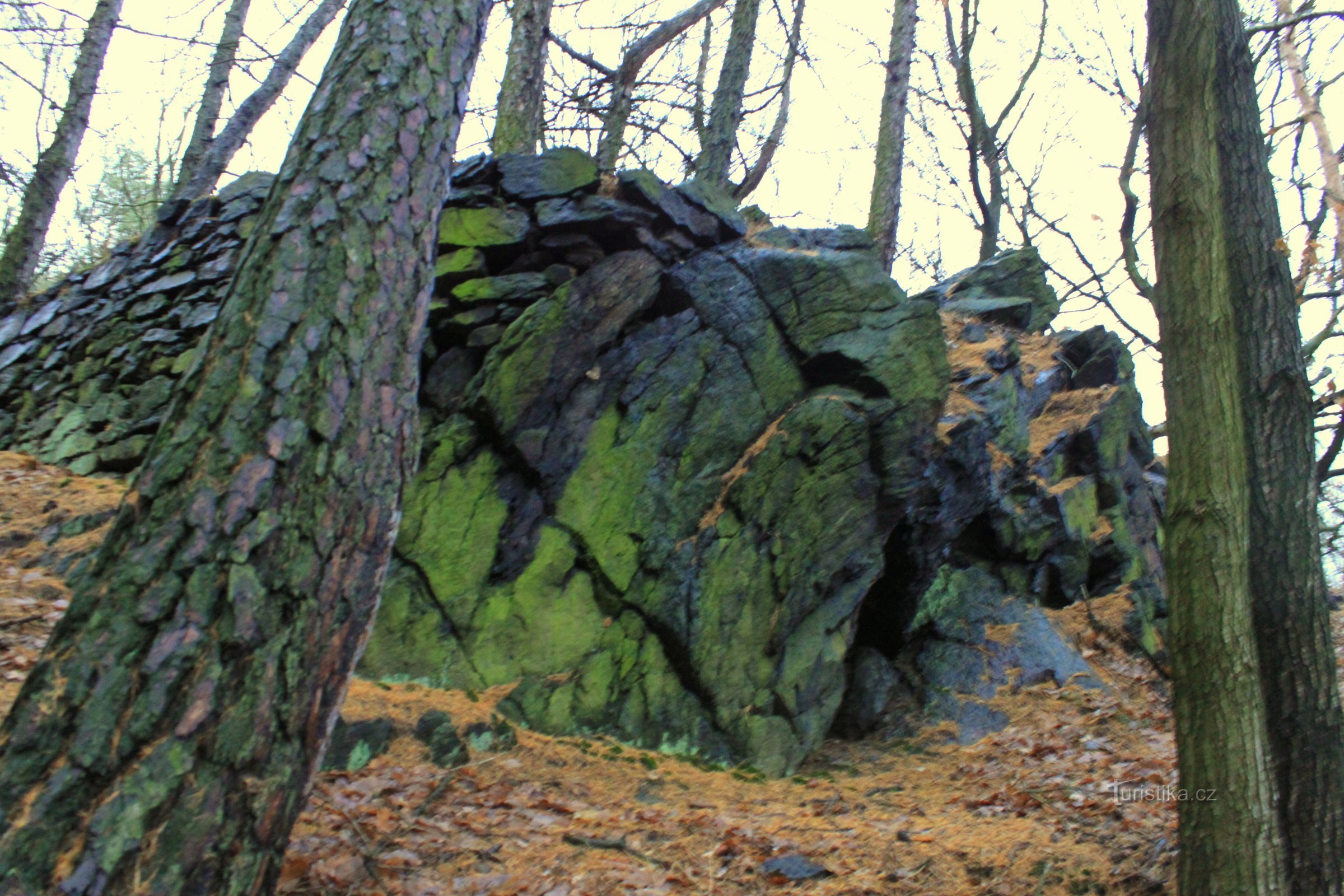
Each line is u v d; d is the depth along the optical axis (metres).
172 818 2.27
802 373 7.66
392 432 3.11
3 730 2.33
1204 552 3.59
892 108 13.41
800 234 8.91
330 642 2.73
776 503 7.08
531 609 6.23
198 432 2.72
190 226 8.84
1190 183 3.88
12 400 8.73
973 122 16.89
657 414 7.04
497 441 6.63
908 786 6.42
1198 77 3.94
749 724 6.48
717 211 7.91
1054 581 9.34
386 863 3.86
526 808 4.79
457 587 6.14
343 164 3.43
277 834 2.50
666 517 6.75
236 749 2.41
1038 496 9.24
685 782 5.75
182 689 2.38
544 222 7.39
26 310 9.47
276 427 2.77
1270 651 3.81
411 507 6.28
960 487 8.23
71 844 2.15
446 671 5.85
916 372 7.70
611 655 6.29
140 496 2.63
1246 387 4.02
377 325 3.19
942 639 8.30
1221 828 3.38
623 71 11.21
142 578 2.47
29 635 5.12
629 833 4.66
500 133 9.96
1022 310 11.65
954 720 7.55
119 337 8.37
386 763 4.94
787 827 5.01
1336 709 3.75
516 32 10.24
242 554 2.57
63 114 11.05
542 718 5.85
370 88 3.69
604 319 7.13
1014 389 9.62
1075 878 4.27
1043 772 6.28
